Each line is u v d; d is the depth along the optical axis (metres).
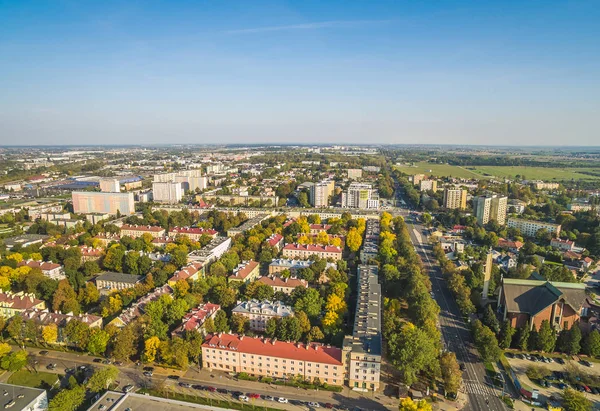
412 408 197.88
